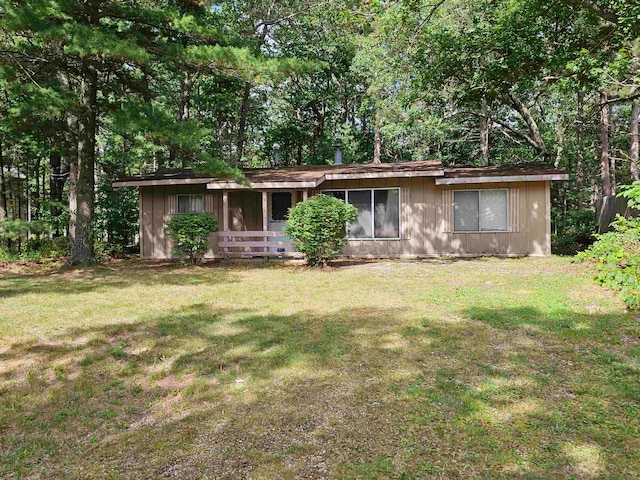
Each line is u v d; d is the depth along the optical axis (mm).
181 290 8383
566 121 20656
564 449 2611
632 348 4332
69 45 9594
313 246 11172
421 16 13547
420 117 18766
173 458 2697
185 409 3385
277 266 12141
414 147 24922
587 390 3418
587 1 10016
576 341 4594
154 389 3799
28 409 3455
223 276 10281
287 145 28266
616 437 2732
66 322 5965
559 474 2373
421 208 13617
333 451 2684
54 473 2594
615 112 24969
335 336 5047
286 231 11461
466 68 12695
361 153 27078
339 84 26375
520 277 8727
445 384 3580
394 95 20141
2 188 16656
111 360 4520
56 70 12305
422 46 12867
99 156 18484
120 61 11672
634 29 9625
